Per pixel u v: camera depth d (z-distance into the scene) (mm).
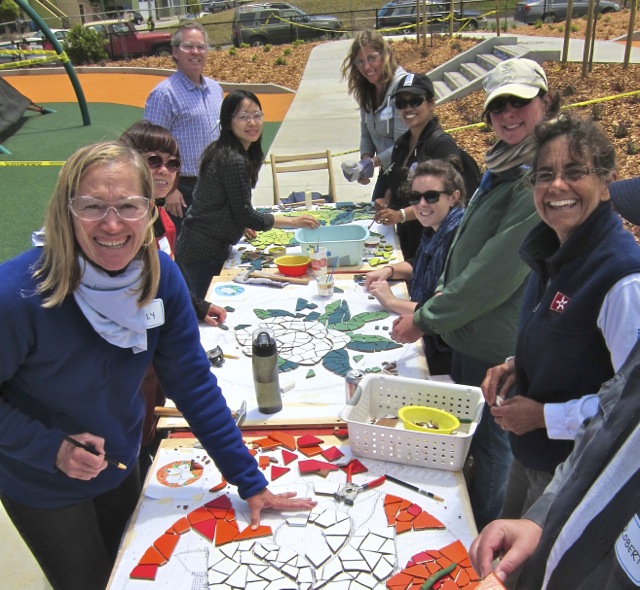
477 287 2074
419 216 2775
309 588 1435
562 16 18719
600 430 999
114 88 15375
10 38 25094
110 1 31828
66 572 1782
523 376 1755
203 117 4461
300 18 19953
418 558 1501
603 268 1419
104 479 1707
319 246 3283
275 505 1666
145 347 1573
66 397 1535
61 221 1369
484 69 11375
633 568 779
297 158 4984
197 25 4359
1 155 9844
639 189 1013
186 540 1594
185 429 2092
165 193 2559
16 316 1387
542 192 1487
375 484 1756
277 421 2053
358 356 2414
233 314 2826
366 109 4348
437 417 1902
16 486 1644
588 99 8492
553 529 1055
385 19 19953
